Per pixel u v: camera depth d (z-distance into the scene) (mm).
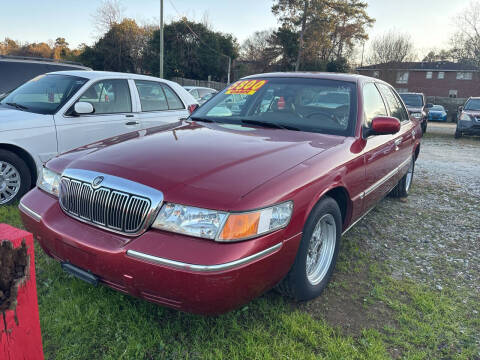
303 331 2422
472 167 8891
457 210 5328
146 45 41875
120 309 2578
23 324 1293
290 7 39875
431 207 5418
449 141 14719
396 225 4605
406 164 5000
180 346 2252
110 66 41188
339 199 3053
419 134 5656
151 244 2004
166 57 40469
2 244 1191
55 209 2477
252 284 2066
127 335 2316
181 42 41438
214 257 1917
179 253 1938
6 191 4367
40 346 1365
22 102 4957
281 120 3447
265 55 47531
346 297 2924
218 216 1982
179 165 2293
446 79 51625
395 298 2951
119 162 2369
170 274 1928
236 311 2605
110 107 5266
